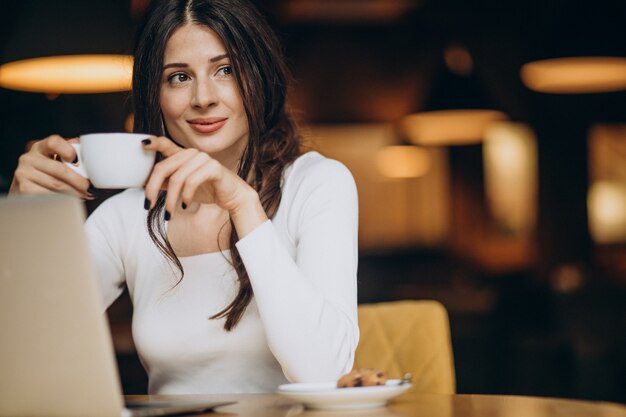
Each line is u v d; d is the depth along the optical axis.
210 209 1.91
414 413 1.30
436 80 6.63
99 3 2.59
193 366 1.83
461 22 9.58
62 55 2.55
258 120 1.87
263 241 1.48
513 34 9.45
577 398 5.21
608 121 9.20
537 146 9.41
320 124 10.06
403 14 9.63
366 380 1.38
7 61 2.62
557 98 9.31
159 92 1.84
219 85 1.82
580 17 5.16
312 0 9.21
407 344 2.12
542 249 9.44
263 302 1.48
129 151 1.35
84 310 1.12
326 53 10.05
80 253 1.10
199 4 1.80
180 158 1.38
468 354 5.62
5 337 1.15
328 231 1.73
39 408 1.17
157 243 1.87
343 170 1.88
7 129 4.20
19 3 2.89
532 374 5.38
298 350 1.48
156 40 1.81
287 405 1.43
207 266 1.87
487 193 10.14
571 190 9.31
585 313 5.39
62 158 1.43
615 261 9.25
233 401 1.45
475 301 6.92
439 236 10.55
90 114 4.44
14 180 1.47
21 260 1.12
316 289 1.64
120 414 1.15
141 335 1.88
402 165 10.53
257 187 1.88
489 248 10.11
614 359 5.21
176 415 1.33
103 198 3.41
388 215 10.58
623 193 9.27
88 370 1.14
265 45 1.87
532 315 6.23
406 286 8.94
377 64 10.09
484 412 1.30
